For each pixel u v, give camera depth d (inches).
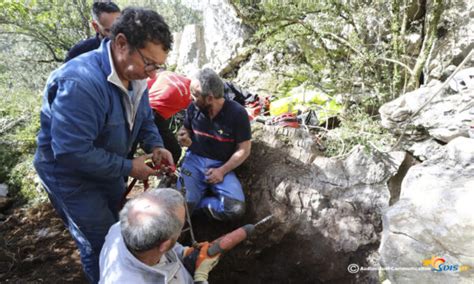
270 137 109.1
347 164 95.8
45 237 123.2
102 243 75.5
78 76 59.4
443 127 85.9
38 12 245.1
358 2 126.5
